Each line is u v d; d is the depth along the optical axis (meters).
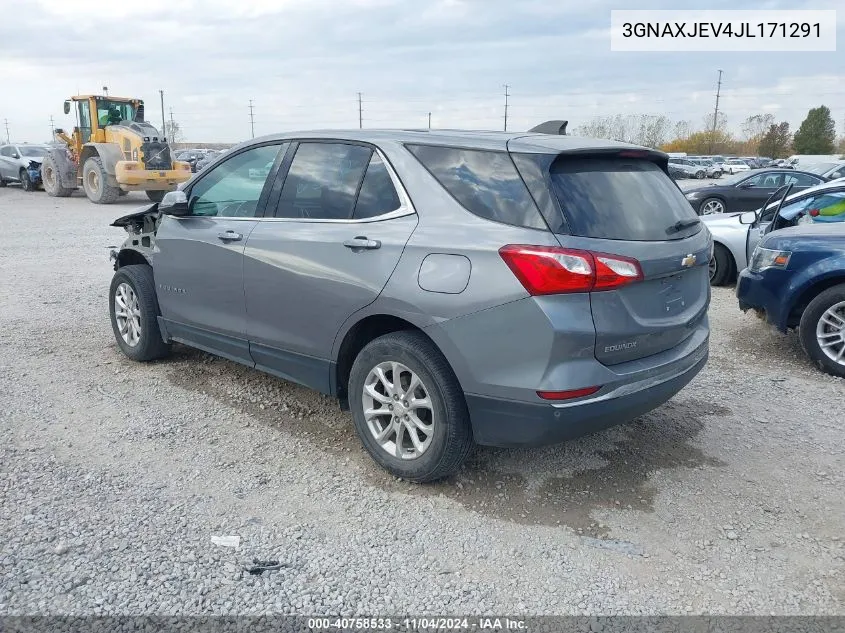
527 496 3.71
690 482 3.88
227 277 4.50
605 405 3.28
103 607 2.78
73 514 3.44
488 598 2.91
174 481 3.80
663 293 3.54
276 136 4.52
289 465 4.02
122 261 5.89
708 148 92.00
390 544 3.27
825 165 21.31
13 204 20.89
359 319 3.77
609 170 3.59
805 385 5.41
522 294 3.18
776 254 5.93
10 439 4.25
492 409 3.35
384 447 3.84
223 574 3.01
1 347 6.05
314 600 2.87
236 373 5.48
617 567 3.12
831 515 3.55
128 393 5.05
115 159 20.67
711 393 5.22
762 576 3.07
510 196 3.37
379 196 3.81
